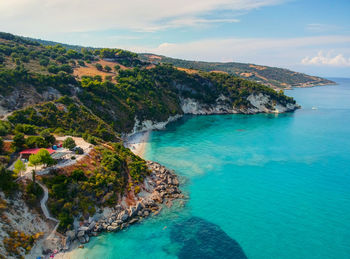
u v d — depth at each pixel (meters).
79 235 45.06
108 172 58.38
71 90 101.44
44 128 75.62
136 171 65.44
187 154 92.88
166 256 43.00
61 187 48.59
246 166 82.25
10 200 42.03
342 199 62.34
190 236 48.28
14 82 86.69
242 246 45.91
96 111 103.69
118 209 53.09
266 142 109.19
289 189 67.19
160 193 62.28
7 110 78.94
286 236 48.78
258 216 55.06
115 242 45.56
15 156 53.44
